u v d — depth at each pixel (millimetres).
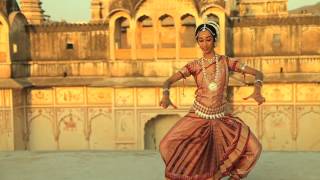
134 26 23781
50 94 25734
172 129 4066
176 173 3969
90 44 25656
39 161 5863
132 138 24203
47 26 26000
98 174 5117
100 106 25266
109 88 25078
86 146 25562
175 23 23422
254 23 24312
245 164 3947
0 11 24469
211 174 3943
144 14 23625
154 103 23844
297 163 5480
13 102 24562
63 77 25781
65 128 25703
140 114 24031
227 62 4047
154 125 24578
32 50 26156
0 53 24641
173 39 24797
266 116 23922
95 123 25391
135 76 24078
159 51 23781
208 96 3967
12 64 24766
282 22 24031
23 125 25734
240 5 29750
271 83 23719
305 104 23609
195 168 3945
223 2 22797
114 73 24281
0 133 24656
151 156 6047
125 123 24234
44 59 26062
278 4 28969
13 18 24734
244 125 4023
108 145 25266
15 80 24609
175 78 4070
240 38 24500
